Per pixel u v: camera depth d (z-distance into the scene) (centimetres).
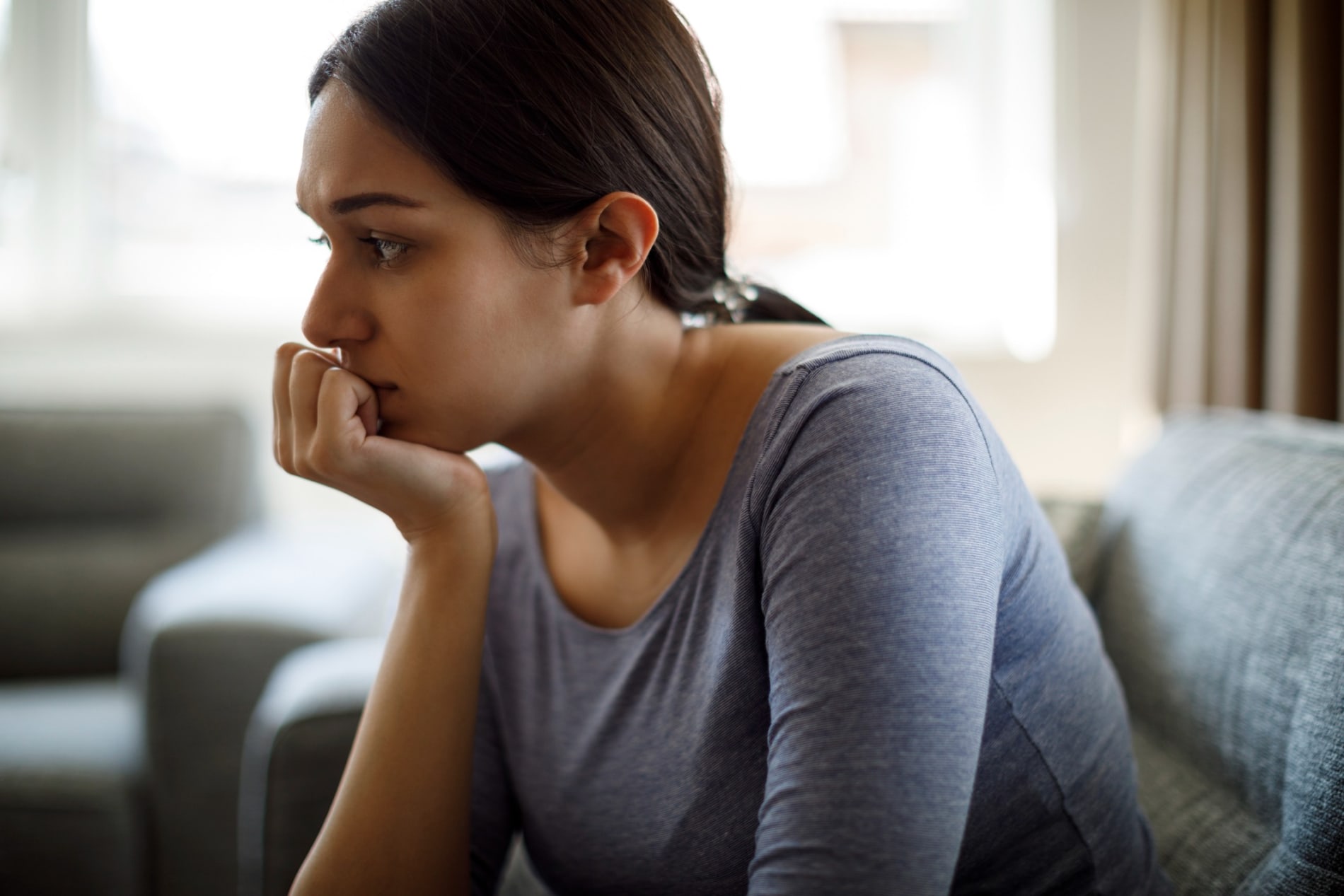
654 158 64
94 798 120
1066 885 67
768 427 61
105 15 214
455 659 73
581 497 72
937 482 55
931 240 222
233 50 216
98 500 176
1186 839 79
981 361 212
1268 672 76
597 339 66
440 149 58
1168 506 100
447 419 65
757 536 61
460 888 72
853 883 48
